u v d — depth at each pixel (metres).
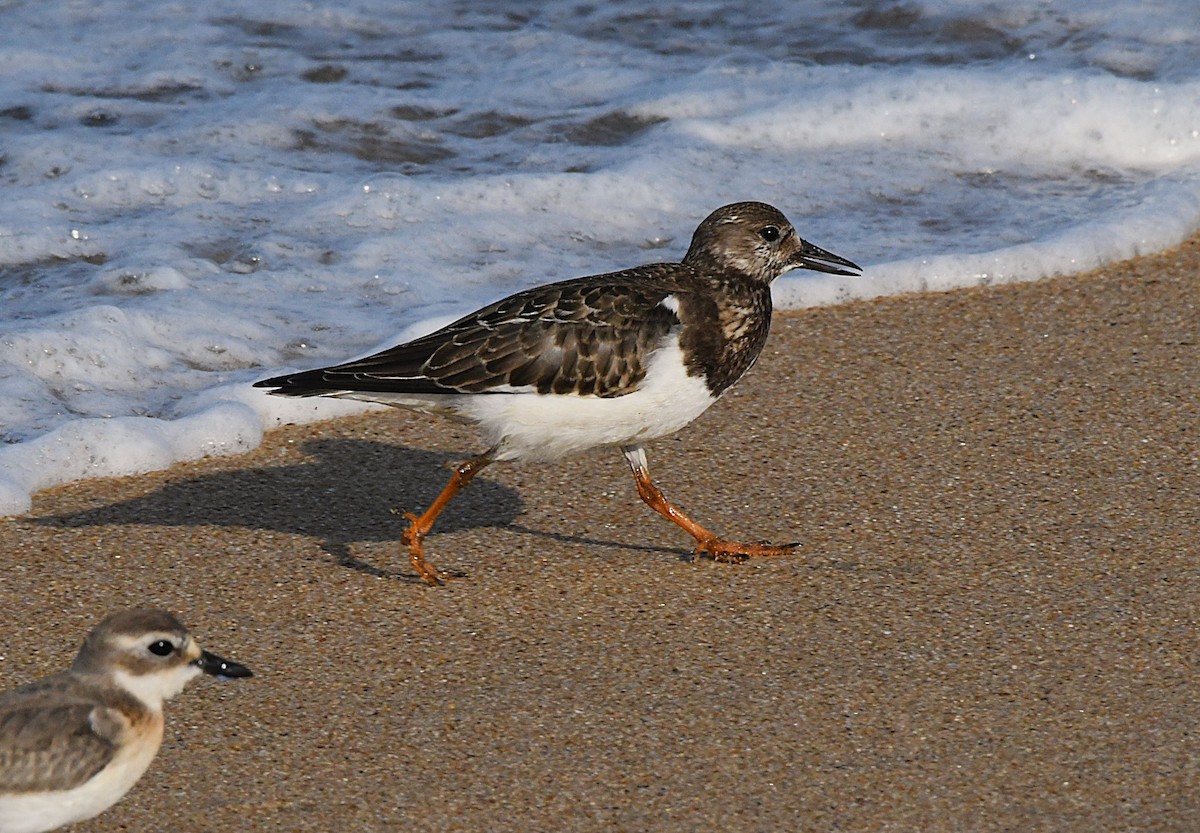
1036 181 17.66
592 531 11.50
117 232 15.98
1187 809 8.09
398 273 15.49
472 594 10.54
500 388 10.16
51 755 7.01
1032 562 10.79
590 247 16.20
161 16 21.14
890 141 18.45
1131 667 9.45
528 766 8.57
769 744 8.73
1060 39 20.31
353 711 9.11
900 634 9.91
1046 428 12.77
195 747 8.73
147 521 11.53
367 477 12.36
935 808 8.13
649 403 10.33
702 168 17.73
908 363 13.97
